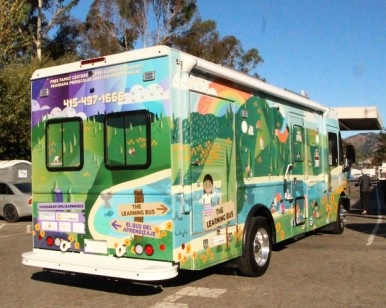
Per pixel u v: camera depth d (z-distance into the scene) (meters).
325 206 10.41
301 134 9.22
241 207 6.90
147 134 5.79
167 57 5.70
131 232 5.94
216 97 6.38
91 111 6.32
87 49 37.00
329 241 10.59
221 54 36.78
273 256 8.88
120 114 6.04
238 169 6.84
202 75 6.13
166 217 5.66
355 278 7.18
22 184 17.19
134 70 5.93
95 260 6.18
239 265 7.06
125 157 5.99
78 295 6.52
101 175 6.21
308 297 6.18
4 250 10.23
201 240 6.02
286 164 8.44
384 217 16.14
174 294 6.40
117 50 35.69
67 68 6.56
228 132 6.62
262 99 7.68
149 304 5.99
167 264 5.65
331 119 11.07
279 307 5.77
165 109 5.67
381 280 7.06
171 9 35.56
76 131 6.47
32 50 34.12
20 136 21.19
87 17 36.16
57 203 6.65
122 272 5.67
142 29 35.66
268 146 7.79
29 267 8.41
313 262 8.33
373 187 42.91
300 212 8.96
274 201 7.90
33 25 34.38
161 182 5.69
